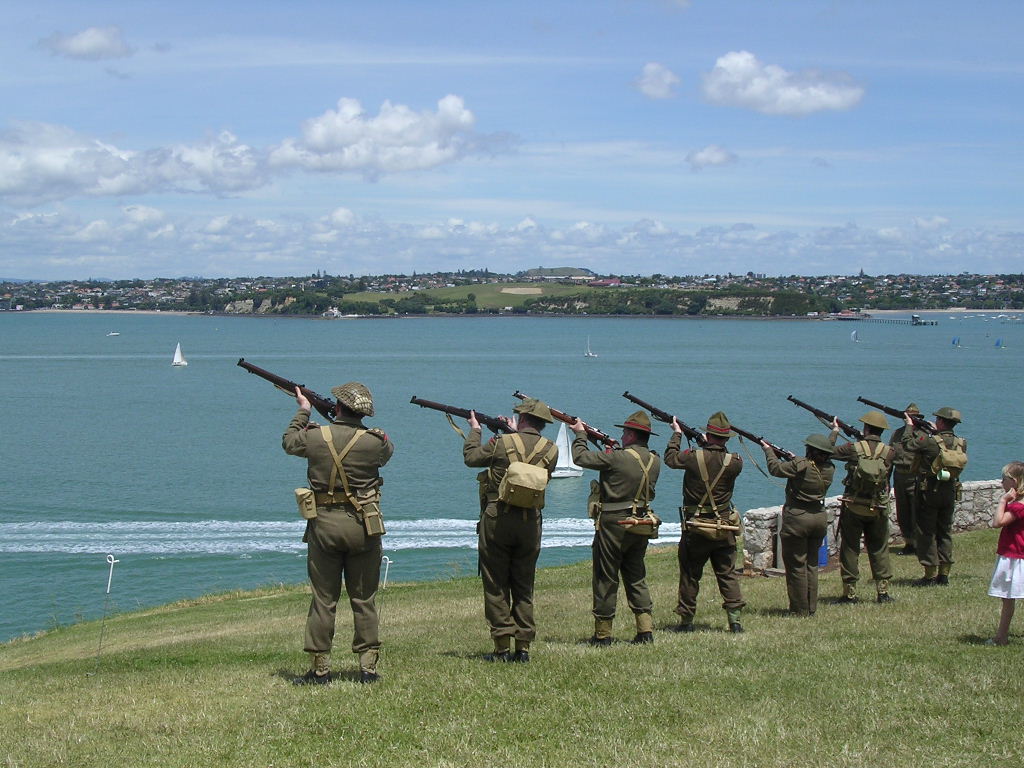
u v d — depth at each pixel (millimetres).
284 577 29719
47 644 18250
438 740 7723
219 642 14289
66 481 47844
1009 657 9883
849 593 13938
